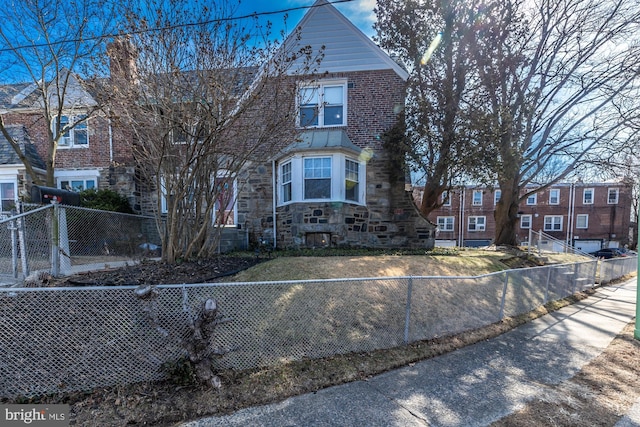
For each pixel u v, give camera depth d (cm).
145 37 498
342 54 1052
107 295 350
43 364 300
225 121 507
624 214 2742
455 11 956
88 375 296
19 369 295
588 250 2794
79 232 541
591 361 393
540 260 1066
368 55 1045
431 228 1038
